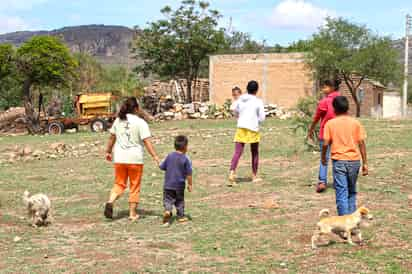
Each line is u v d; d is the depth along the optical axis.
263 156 16.84
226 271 6.39
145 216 9.69
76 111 33.19
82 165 16.72
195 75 45.88
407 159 14.87
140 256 7.13
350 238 7.18
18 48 33.28
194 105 37.16
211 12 44.91
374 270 6.21
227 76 40.09
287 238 7.72
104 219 9.52
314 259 6.69
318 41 36.47
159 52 44.94
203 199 10.95
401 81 39.69
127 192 12.09
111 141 9.57
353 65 35.75
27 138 27.09
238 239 7.82
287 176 13.14
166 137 24.12
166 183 8.97
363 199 10.27
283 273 6.24
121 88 40.16
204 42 43.69
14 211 10.52
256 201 10.45
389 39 36.97
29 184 13.46
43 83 35.06
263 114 12.23
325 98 10.80
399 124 25.56
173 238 8.07
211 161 16.33
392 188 11.23
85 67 61.38
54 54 33.75
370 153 16.41
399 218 8.69
